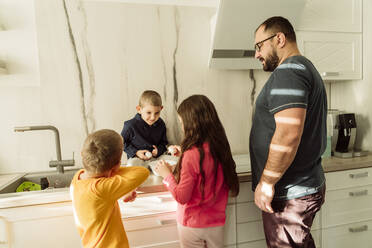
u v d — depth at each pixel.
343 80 2.14
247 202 1.51
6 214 1.21
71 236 1.28
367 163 1.71
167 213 1.37
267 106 1.19
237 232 1.51
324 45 1.87
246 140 2.04
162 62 1.84
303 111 1.05
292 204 1.21
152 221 1.35
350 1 1.91
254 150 1.28
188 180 1.16
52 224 1.26
